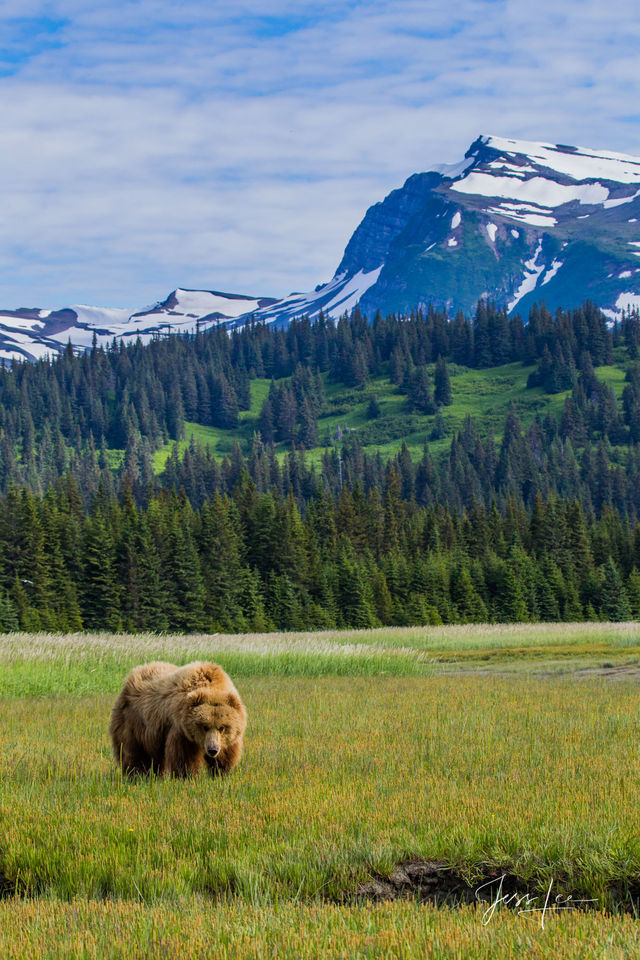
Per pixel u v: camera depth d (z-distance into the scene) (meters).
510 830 15.01
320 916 12.09
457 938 11.20
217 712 18.25
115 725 20.53
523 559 188.75
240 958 10.75
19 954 11.09
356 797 17.72
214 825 15.75
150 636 65.81
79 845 14.99
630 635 84.81
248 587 175.75
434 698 38.88
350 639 89.94
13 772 21.34
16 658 48.19
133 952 11.02
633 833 14.52
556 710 32.94
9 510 161.25
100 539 162.38
